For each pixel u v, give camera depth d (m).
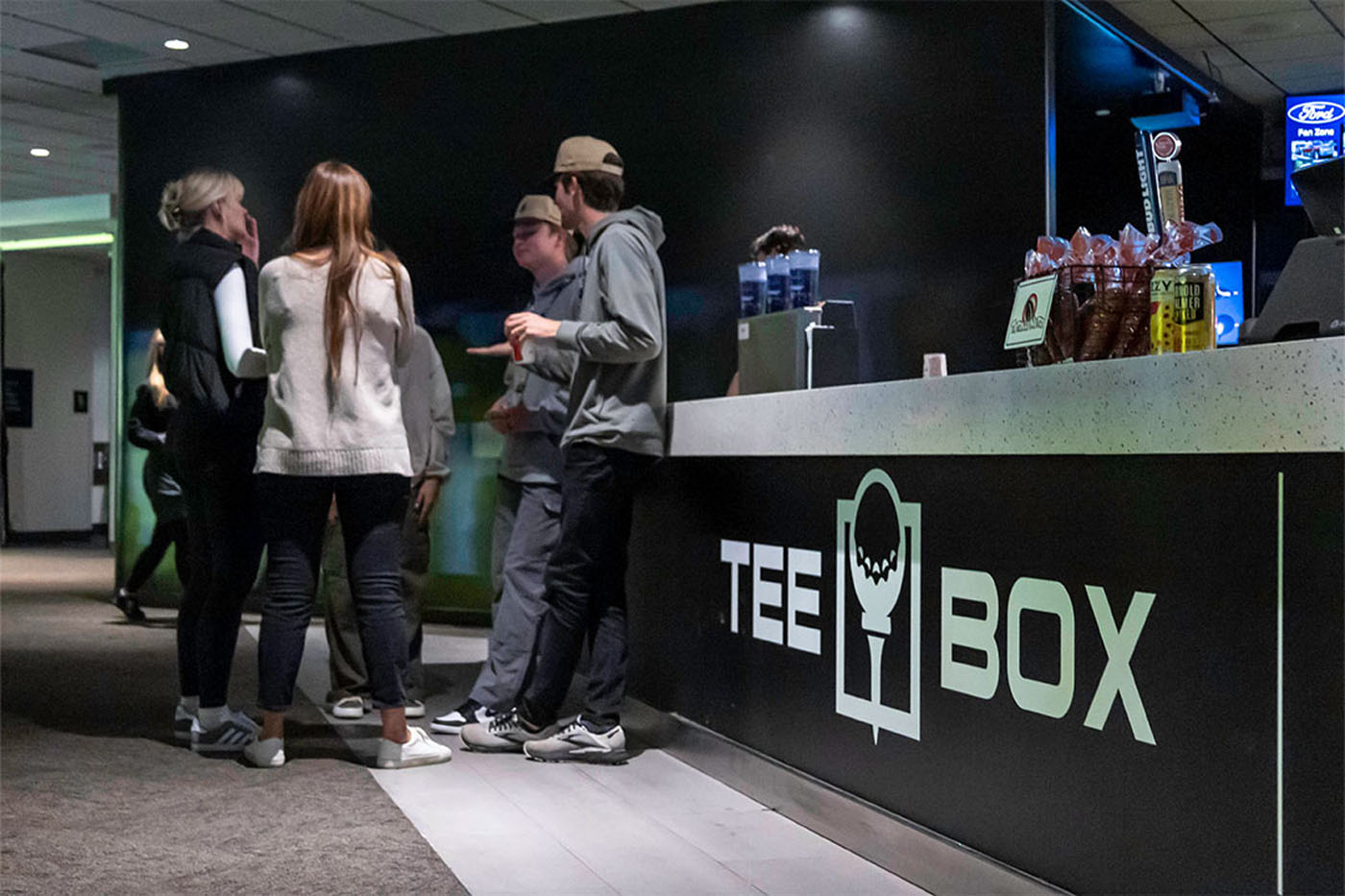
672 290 6.31
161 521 6.27
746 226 6.16
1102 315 2.14
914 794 2.33
